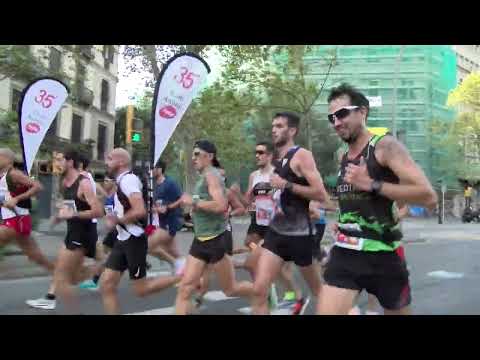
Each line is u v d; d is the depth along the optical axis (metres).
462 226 35.97
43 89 9.27
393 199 3.24
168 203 8.27
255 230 7.13
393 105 25.22
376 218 3.37
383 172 3.33
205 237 5.10
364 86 50.16
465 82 47.84
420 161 51.41
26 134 9.15
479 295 8.38
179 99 8.81
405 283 3.45
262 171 7.04
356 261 3.41
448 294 8.47
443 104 54.59
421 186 3.16
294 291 6.49
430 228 32.31
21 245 6.82
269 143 6.94
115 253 5.36
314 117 41.47
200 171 5.16
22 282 8.70
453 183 51.97
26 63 15.43
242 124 31.44
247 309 6.76
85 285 7.93
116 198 5.38
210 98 21.94
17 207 6.72
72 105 32.31
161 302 7.18
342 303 3.39
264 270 4.88
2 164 6.80
